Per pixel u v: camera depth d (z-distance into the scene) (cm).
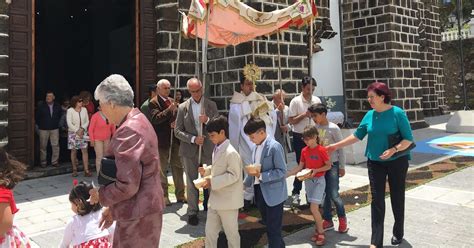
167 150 684
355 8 1689
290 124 698
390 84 1595
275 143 431
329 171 535
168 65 1116
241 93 632
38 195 781
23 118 920
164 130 680
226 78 1148
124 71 1606
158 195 288
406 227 543
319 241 488
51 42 1838
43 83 1825
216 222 436
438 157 1052
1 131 875
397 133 457
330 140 553
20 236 321
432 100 2377
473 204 643
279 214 423
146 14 1114
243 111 614
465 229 532
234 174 412
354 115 1702
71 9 1803
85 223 349
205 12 571
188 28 686
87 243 341
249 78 629
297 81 1192
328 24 1495
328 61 1551
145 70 1109
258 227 561
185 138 592
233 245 431
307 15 692
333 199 532
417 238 503
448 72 2827
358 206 651
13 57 903
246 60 1095
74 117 952
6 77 885
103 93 288
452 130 1548
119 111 290
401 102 1609
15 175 302
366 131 482
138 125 282
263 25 652
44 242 532
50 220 627
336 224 567
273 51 1138
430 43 2395
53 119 1005
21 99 916
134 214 275
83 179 923
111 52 1695
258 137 434
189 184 587
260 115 616
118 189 265
